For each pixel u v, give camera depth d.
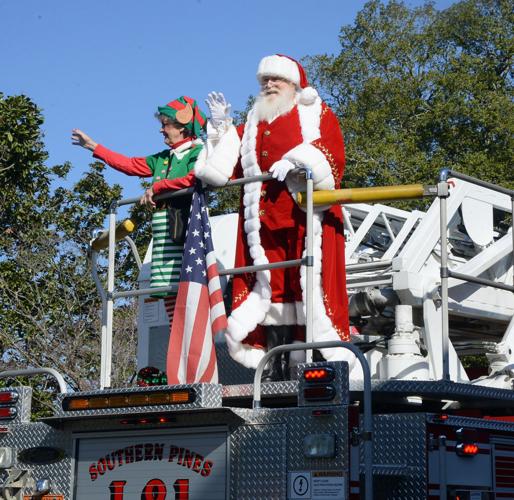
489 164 26.17
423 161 26.25
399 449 5.91
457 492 5.96
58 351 20.47
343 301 7.26
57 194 22.84
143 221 22.44
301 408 5.82
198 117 8.09
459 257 9.13
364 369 5.72
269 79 7.60
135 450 6.37
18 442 6.86
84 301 21.20
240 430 5.99
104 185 23.16
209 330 7.13
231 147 7.52
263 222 7.42
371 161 26.08
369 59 30.36
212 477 6.03
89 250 8.12
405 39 30.36
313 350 7.30
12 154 19.17
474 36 30.38
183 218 7.77
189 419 6.18
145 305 9.55
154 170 8.05
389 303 8.27
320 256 7.22
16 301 20.53
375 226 10.41
